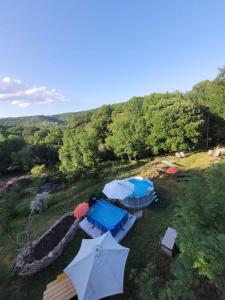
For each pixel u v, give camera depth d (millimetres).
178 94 55156
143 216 17500
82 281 10297
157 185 22688
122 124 41156
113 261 11070
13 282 13297
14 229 19781
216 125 37969
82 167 34781
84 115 106750
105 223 15906
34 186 38281
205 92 49719
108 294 10008
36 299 11922
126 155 43312
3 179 52625
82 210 16891
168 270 11758
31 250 15023
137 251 13797
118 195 18375
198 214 9086
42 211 23094
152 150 37688
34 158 57781
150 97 65688
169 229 13758
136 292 11172
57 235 16422
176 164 29266
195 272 7098
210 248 6508
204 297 7332
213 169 10961
